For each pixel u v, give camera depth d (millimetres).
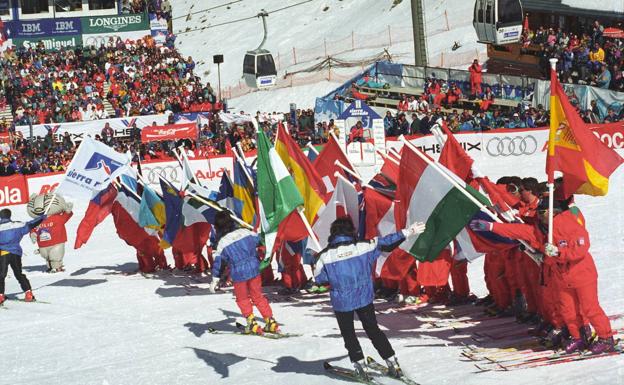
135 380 9750
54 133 38469
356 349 8391
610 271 12828
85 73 45688
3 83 44406
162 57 49031
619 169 25156
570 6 39188
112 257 20078
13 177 29609
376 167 29922
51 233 18531
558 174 25453
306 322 11812
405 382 8250
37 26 50719
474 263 15219
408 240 9531
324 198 12602
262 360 9984
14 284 17453
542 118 31703
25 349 11953
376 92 39844
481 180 9914
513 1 29562
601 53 34625
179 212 15539
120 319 13297
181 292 15070
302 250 13789
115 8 53938
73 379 10039
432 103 37094
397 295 12508
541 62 37156
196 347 10984
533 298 9906
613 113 31422
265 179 10891
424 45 40156
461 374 8336
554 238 8281
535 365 8312
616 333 9148
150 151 34250
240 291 11188
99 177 16062
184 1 76625
